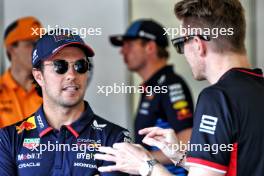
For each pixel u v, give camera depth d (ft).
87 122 10.82
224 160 9.12
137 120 16.34
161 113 16.01
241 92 9.28
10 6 19.69
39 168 10.58
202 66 9.80
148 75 17.43
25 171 10.59
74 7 19.92
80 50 10.75
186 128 15.57
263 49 20.53
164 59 17.48
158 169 9.74
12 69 16.69
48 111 10.91
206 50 9.66
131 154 9.98
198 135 9.24
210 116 9.19
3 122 15.92
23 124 10.89
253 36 20.49
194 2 9.68
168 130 10.89
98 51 19.98
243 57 9.68
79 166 10.59
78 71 10.72
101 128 10.84
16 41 16.89
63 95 10.68
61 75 10.65
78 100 10.73
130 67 17.74
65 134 10.72
